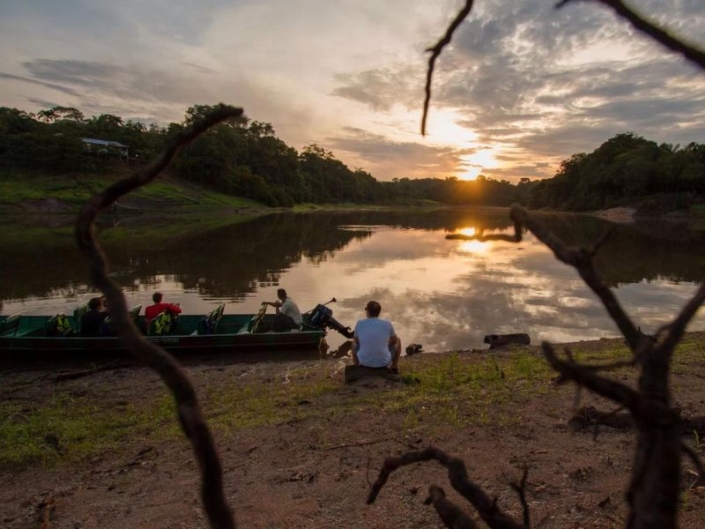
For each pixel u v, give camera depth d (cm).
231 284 1814
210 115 77
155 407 693
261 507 407
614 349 895
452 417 562
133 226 4694
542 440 497
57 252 2584
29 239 3253
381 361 750
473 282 1853
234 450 519
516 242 91
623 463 441
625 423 514
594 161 10262
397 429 541
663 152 9250
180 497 433
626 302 1521
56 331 1093
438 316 1348
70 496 452
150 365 77
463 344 1107
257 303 1516
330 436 535
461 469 100
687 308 76
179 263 2300
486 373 735
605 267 2294
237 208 8244
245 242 3325
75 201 6259
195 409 76
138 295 1616
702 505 351
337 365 912
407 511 388
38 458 540
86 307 1245
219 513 76
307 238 3706
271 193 9469
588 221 6119
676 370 689
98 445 566
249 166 10200
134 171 76
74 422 644
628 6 71
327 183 12925
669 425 69
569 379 72
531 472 434
